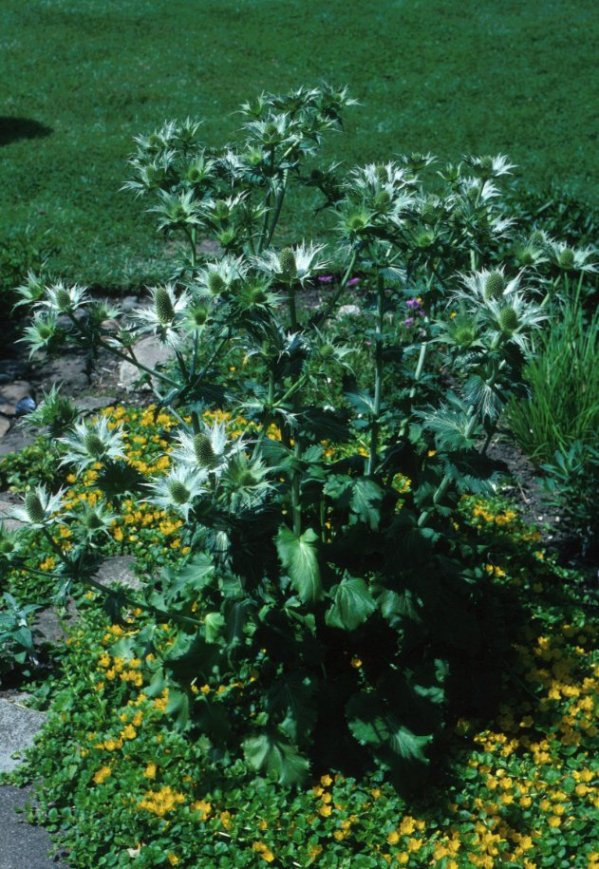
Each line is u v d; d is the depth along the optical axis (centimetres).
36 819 392
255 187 447
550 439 615
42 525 352
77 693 439
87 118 1439
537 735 425
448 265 414
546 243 434
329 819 375
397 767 385
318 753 403
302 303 820
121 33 1891
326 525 441
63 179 1163
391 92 1606
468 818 380
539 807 384
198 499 337
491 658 442
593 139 1417
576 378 620
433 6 2073
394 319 738
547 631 477
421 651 425
